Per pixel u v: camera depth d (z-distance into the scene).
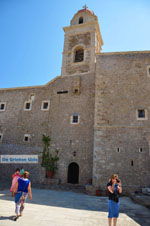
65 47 24.30
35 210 8.12
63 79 22.44
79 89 20.91
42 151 20.08
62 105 21.23
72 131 19.66
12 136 22.06
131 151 15.48
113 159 15.55
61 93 21.83
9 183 17.78
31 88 23.86
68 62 23.31
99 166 15.56
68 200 11.30
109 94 17.81
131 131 16.11
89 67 21.91
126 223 6.92
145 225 6.80
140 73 17.95
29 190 7.16
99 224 6.63
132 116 16.61
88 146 18.50
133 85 17.66
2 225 5.70
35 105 22.72
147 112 16.44
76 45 23.73
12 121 22.84
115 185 5.91
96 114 17.36
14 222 6.13
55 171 18.73
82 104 20.38
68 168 18.56
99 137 16.48
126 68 18.44
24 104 23.27
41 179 18.81
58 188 16.55
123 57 18.98
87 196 13.62
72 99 21.03
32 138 21.16
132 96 17.30
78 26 24.55
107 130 16.59
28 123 22.08
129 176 14.77
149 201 10.45
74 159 18.52
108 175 15.16
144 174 14.58
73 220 6.96
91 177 17.28
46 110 21.89
